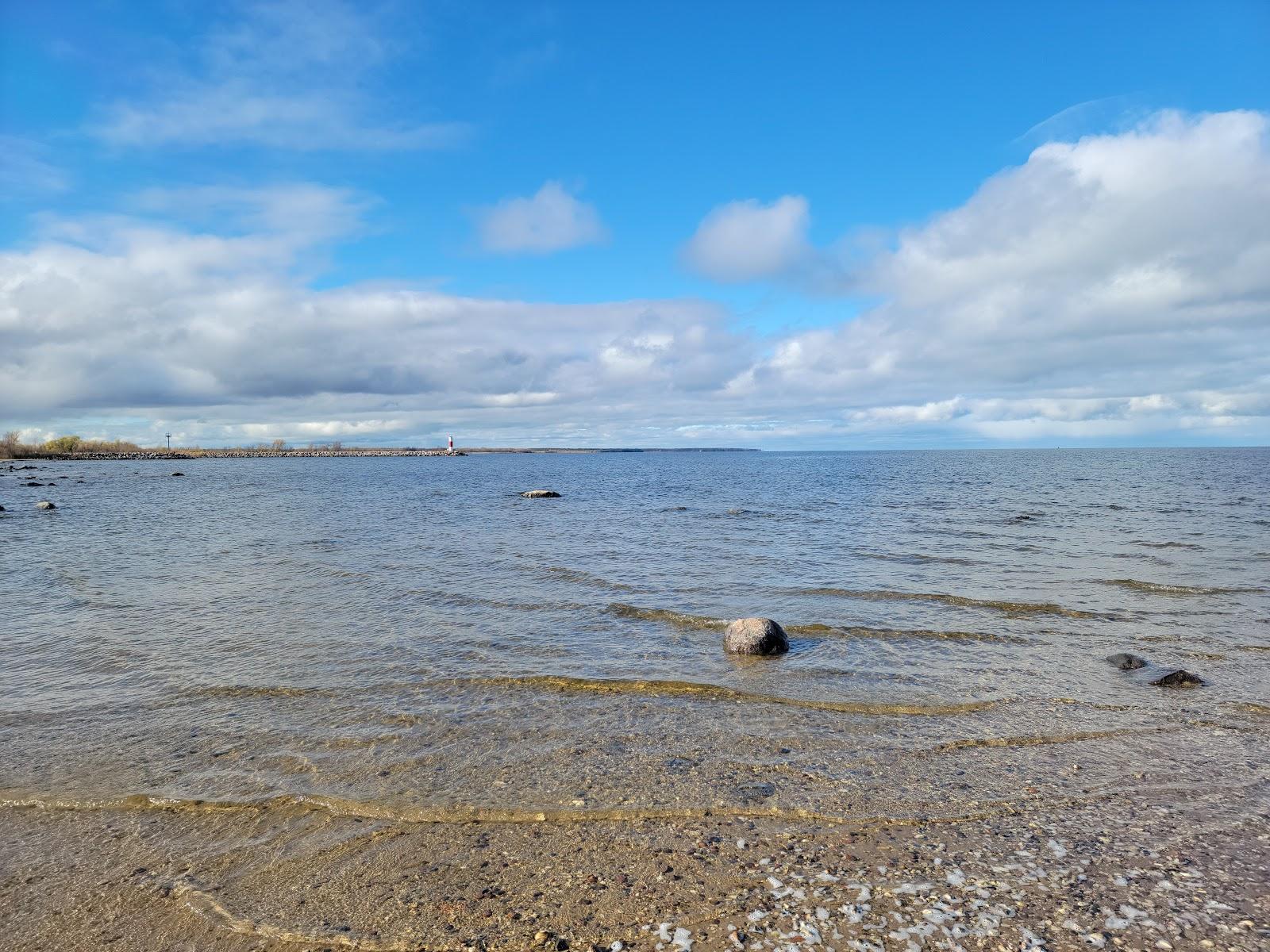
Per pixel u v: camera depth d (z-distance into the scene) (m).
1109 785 4.15
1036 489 26.50
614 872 3.45
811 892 3.27
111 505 20.09
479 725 4.78
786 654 6.05
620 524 14.87
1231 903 3.17
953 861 3.54
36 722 4.79
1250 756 4.44
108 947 2.95
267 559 10.05
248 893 3.30
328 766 4.30
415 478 40.31
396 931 3.02
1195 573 9.07
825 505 19.58
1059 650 6.16
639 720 4.86
